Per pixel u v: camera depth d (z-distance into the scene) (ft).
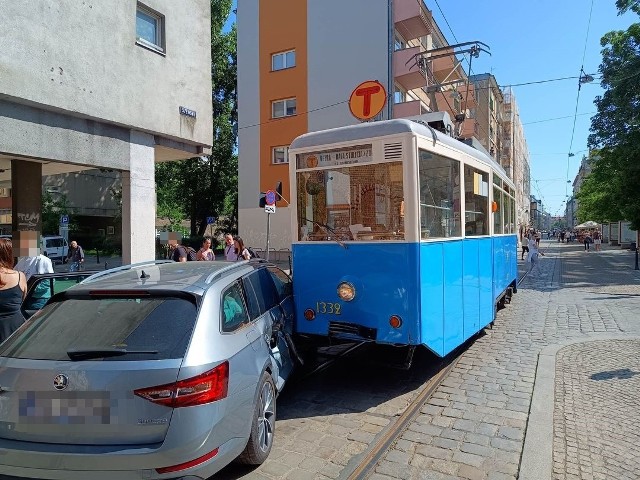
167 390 9.11
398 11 76.74
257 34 89.45
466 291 20.75
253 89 89.97
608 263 79.36
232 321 12.07
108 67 27.99
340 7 81.35
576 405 15.80
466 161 21.12
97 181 135.33
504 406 15.98
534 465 11.86
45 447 9.00
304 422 14.98
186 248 32.68
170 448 8.87
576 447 12.85
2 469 9.11
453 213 19.67
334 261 17.67
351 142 17.53
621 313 31.96
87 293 11.23
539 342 24.40
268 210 45.65
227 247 36.45
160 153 36.14
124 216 30.58
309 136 18.66
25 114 24.22
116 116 28.53
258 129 89.66
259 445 11.87
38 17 24.06
